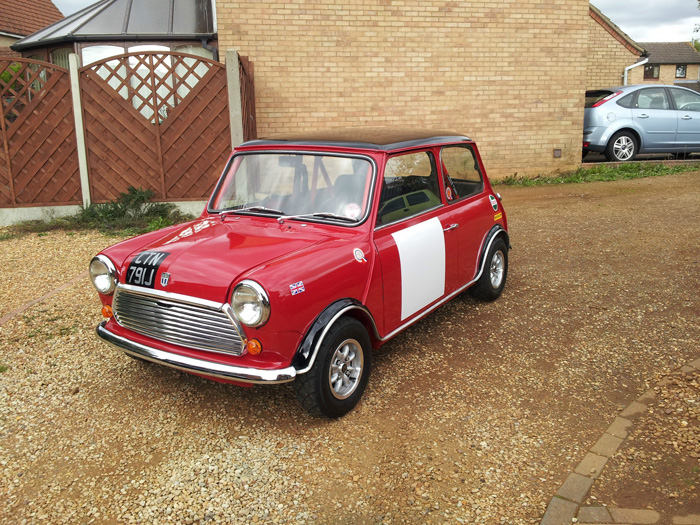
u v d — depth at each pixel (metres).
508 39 11.66
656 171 12.77
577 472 3.16
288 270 3.31
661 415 3.68
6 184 8.62
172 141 8.60
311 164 4.26
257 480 3.14
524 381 4.18
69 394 4.04
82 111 8.45
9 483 3.13
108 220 8.48
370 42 11.02
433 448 3.40
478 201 5.38
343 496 3.01
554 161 12.55
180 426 3.66
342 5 10.78
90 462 3.31
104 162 8.66
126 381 4.22
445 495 3.01
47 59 11.55
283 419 3.72
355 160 4.12
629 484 3.05
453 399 3.94
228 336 3.31
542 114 12.23
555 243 7.86
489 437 3.51
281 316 3.21
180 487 3.09
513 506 2.93
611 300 5.70
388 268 3.99
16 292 5.98
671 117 13.26
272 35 10.66
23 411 3.82
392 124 11.47
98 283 3.82
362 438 3.51
